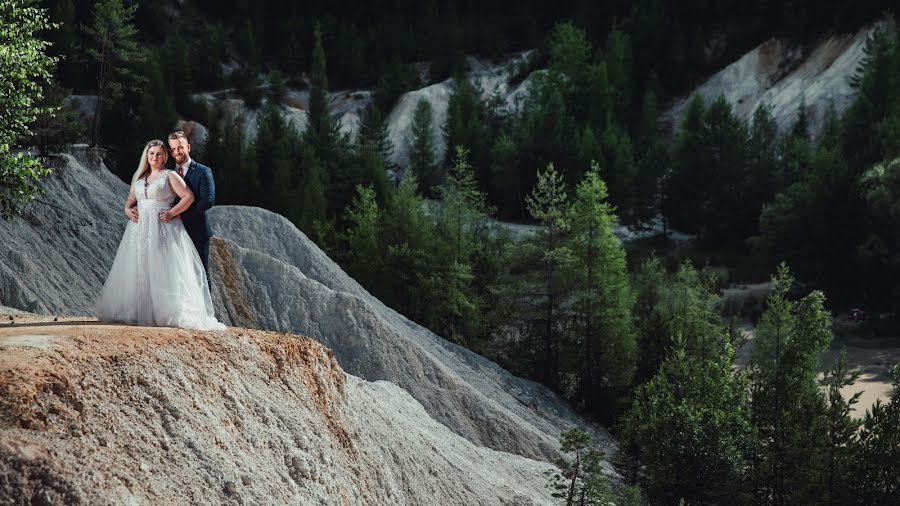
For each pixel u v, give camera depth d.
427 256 51.28
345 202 80.81
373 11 145.75
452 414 32.69
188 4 138.75
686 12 134.00
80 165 40.09
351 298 34.78
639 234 94.88
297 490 11.96
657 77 129.00
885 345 58.72
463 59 132.50
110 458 9.28
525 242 47.84
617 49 123.25
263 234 42.38
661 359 44.75
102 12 75.50
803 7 119.06
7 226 30.81
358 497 13.73
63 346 10.36
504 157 97.00
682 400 31.20
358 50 133.38
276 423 12.55
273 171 83.50
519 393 40.38
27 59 18.69
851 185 69.25
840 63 110.50
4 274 26.83
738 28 129.88
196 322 12.80
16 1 18.91
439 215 61.06
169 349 11.50
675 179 94.19
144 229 12.48
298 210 71.19
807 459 28.27
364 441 15.55
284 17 142.25
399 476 19.45
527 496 23.88
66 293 30.56
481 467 25.41
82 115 89.25
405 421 23.39
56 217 34.16
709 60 129.62
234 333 13.34
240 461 11.09
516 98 120.00
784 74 117.75
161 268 12.50
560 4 144.38
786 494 28.44
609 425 43.12
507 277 50.22
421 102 105.88
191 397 11.14
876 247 65.75
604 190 46.56
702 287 50.88
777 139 106.44
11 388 9.03
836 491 27.72
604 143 99.75
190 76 107.69
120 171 83.81
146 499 9.23
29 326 11.87
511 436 32.97
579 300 44.81
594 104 115.81
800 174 90.44
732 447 29.64
